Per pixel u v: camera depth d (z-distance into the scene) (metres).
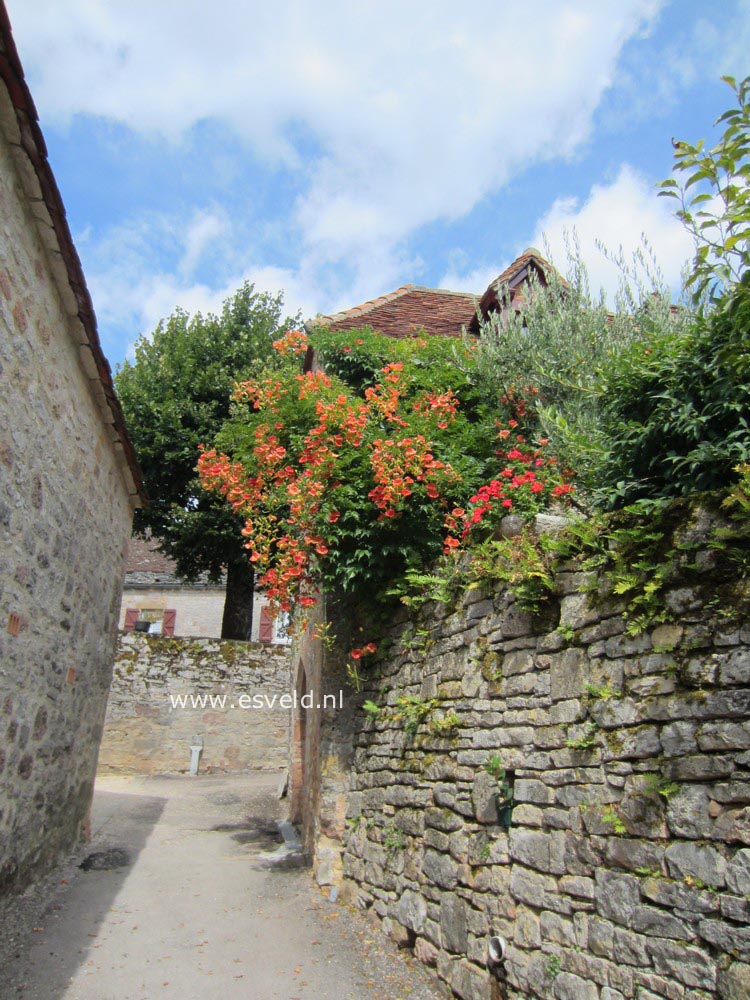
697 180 3.20
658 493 3.84
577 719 3.43
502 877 3.84
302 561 5.80
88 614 6.57
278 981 4.41
